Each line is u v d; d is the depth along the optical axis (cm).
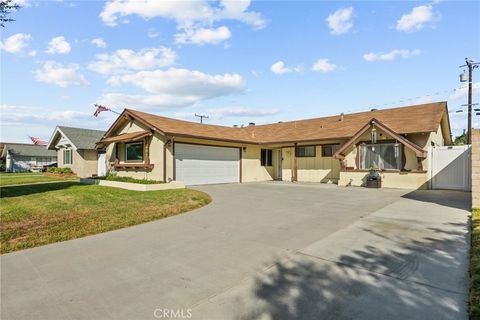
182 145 1589
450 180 1333
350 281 365
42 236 585
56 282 379
